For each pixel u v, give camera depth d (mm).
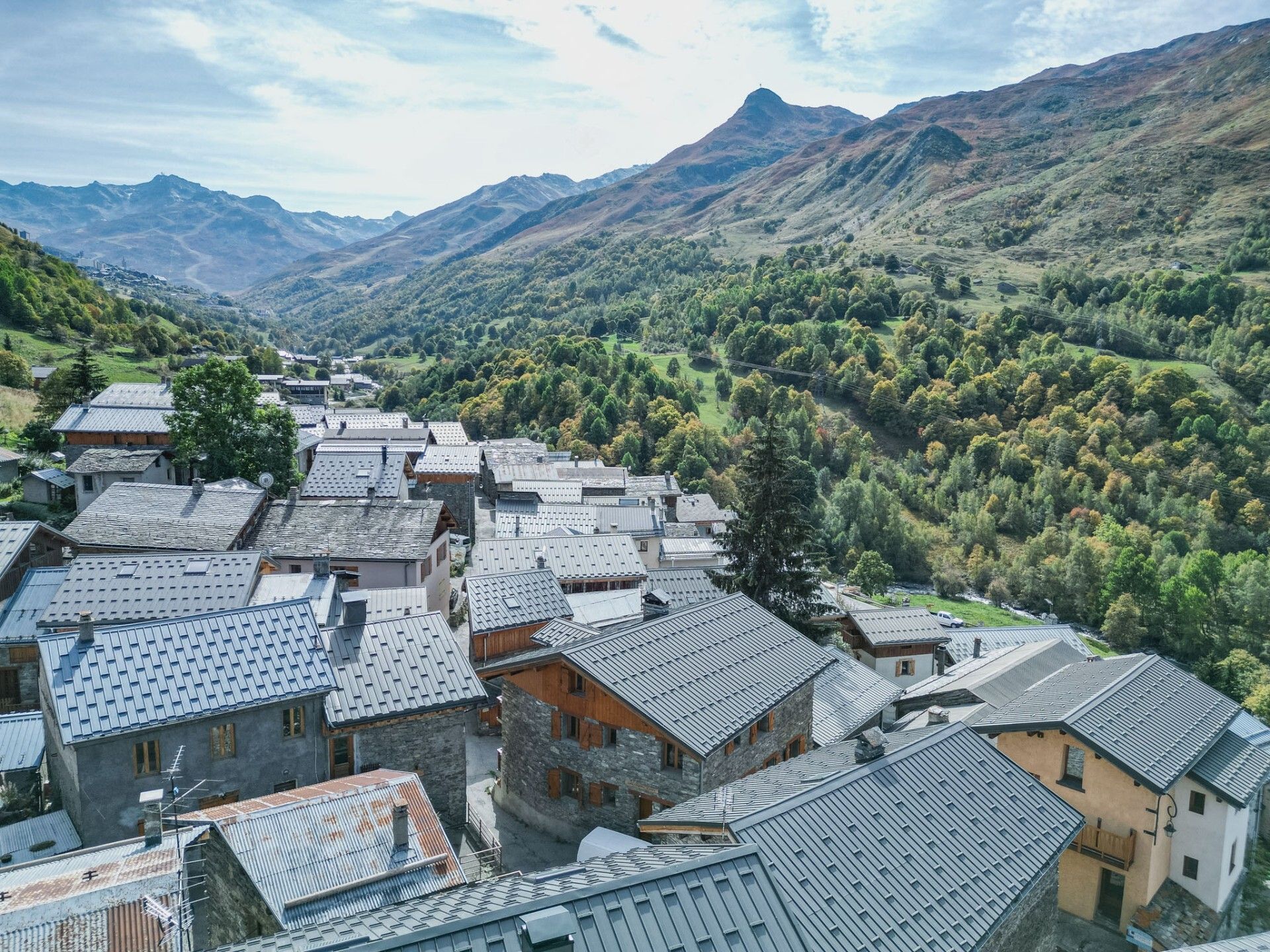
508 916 13016
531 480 89625
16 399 115000
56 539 46562
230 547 50469
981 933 18469
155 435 79062
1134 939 27422
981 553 114375
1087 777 29344
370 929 14438
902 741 26359
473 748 39531
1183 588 94812
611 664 29547
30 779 30062
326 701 28875
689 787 27672
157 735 26531
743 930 14297
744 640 34062
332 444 89000
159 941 18828
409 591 45062
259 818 22062
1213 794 28719
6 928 18547
